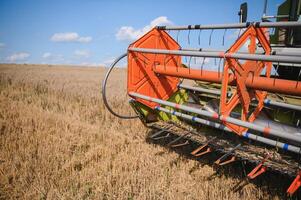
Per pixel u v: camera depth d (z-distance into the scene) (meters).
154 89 4.44
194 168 3.86
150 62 4.31
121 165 3.78
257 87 3.12
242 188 3.44
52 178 3.44
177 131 4.20
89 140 4.73
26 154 4.00
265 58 2.58
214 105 4.27
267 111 3.87
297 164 3.14
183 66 4.85
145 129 5.36
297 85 2.78
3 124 5.33
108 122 5.84
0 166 3.68
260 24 3.35
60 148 4.29
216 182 3.50
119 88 10.83
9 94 8.43
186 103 4.76
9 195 3.14
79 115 6.34
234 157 3.39
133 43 4.06
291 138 2.53
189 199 3.15
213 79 3.47
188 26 4.09
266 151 3.49
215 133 4.29
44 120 5.70
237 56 2.80
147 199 3.15
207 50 4.08
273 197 3.27
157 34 4.36
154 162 3.95
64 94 8.66
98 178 3.44
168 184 3.47
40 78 14.16
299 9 4.49
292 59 2.41
